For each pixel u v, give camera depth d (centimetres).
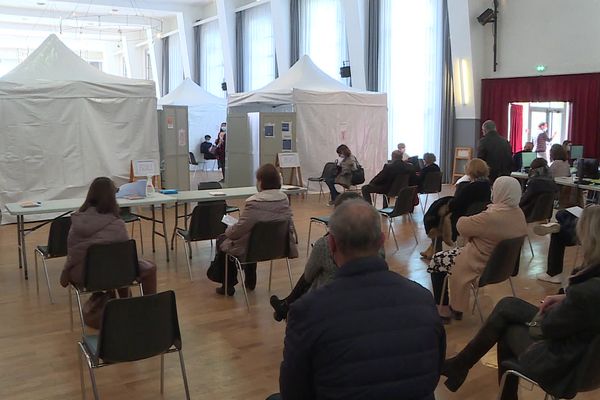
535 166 642
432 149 1233
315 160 1015
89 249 358
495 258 356
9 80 723
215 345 366
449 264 379
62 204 518
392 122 1275
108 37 2277
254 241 427
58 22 1930
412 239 676
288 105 1118
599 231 215
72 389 307
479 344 268
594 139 1021
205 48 1845
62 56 782
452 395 299
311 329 149
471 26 1146
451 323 402
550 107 1096
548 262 514
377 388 147
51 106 741
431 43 1204
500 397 245
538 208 566
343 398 146
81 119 757
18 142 730
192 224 500
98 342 250
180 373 326
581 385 214
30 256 587
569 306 209
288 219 439
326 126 1015
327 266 296
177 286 493
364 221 159
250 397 299
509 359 260
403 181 781
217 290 474
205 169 1545
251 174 1023
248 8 1616
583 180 654
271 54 1552
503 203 364
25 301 450
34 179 742
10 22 1977
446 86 1202
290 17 1466
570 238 493
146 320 255
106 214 371
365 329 149
